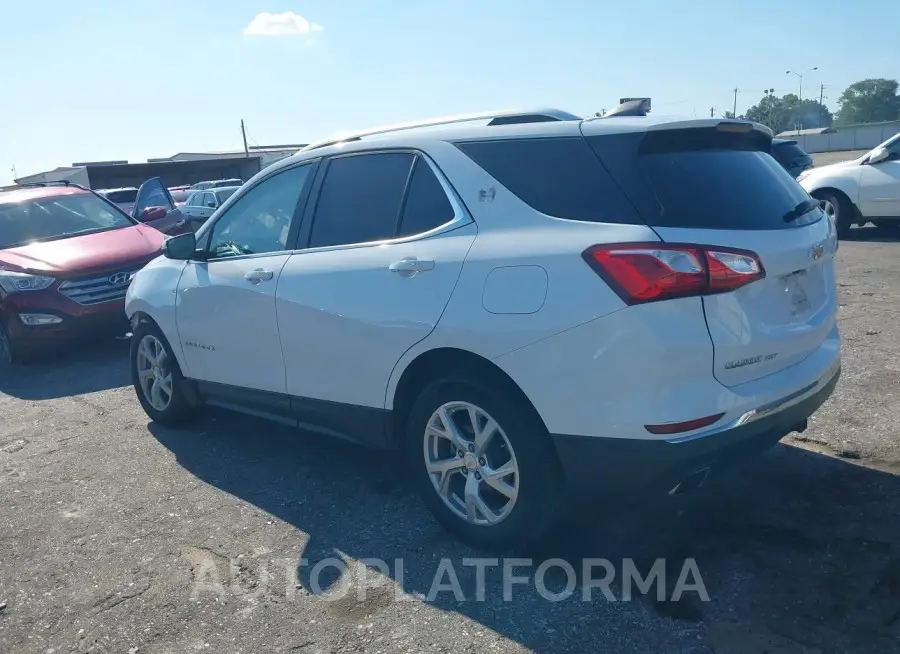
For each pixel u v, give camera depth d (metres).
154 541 4.11
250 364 4.81
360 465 4.96
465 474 3.80
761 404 3.31
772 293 3.41
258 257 4.75
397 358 3.88
